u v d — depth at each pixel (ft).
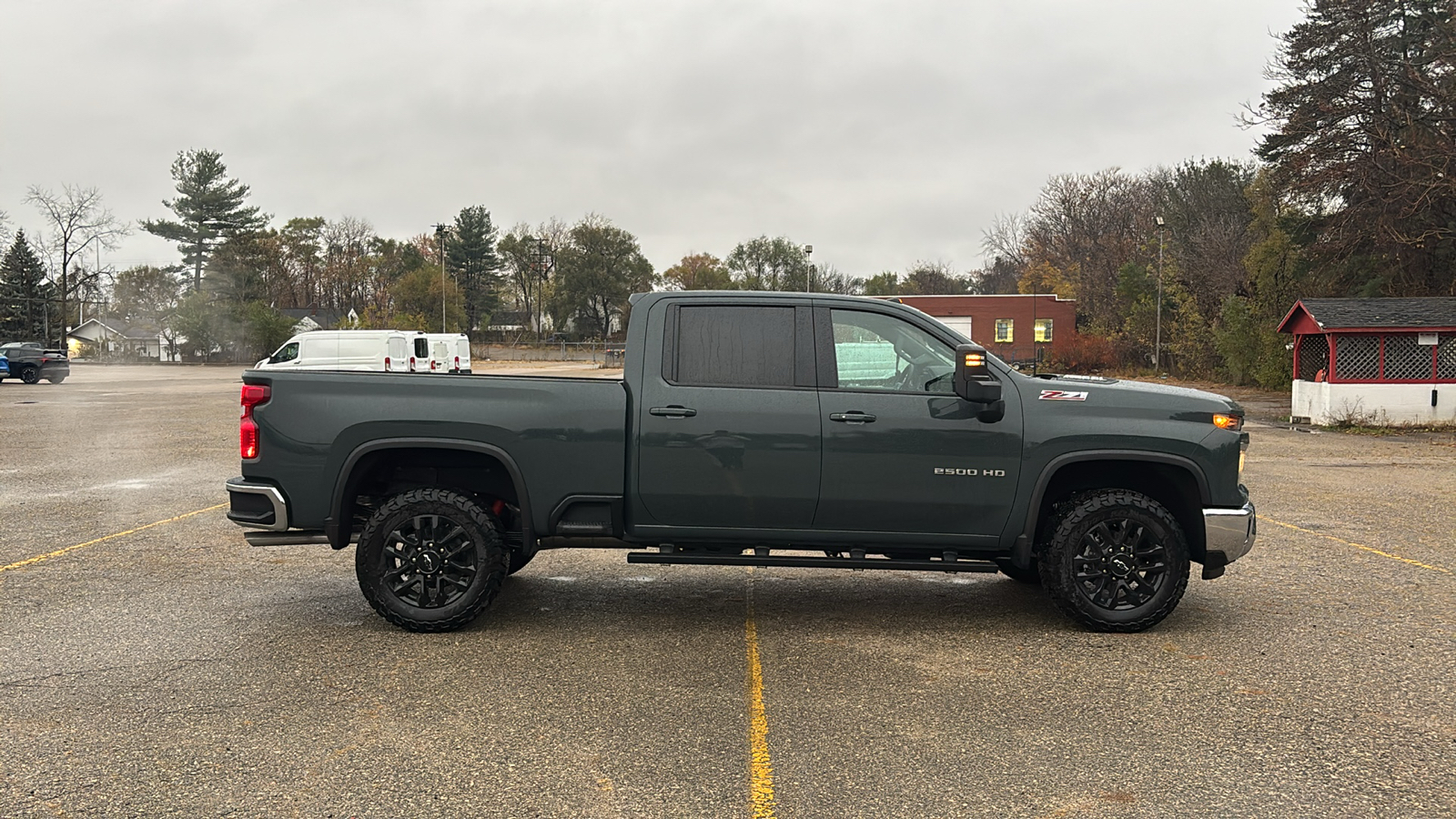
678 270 360.28
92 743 12.78
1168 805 11.13
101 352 295.48
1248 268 117.50
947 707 14.33
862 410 17.74
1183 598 21.12
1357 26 96.17
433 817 10.76
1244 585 22.29
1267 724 13.66
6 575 22.66
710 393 17.88
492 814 10.84
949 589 22.15
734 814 10.87
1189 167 198.70
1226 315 118.11
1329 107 96.22
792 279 319.06
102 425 64.03
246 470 18.01
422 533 18.03
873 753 12.62
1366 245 100.73
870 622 19.15
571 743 12.90
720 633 18.21
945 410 17.76
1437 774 11.98
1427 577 23.12
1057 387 18.13
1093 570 18.12
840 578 23.27
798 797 11.30
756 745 12.85
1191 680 15.60
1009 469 17.78
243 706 14.16
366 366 109.81
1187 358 135.64
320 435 17.79
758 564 17.80
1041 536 18.74
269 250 338.75
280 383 17.94
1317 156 97.91
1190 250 164.35
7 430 60.64
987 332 173.68
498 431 17.81
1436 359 67.67
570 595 21.24
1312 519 31.42
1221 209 186.60
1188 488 18.37
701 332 18.24
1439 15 91.66
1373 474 43.47
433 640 17.63
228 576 22.71
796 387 17.97
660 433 17.79
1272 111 102.99
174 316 256.52
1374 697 14.82
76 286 263.29
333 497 17.88
